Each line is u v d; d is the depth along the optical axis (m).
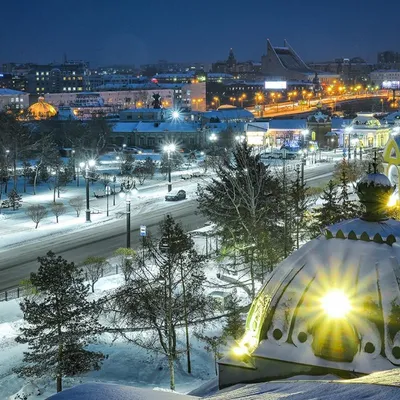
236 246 40.16
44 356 27.94
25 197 87.69
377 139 146.25
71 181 101.56
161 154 128.12
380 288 8.48
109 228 66.44
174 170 109.75
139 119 159.38
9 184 98.69
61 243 60.47
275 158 112.44
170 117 155.12
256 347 9.08
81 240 61.47
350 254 9.00
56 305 28.30
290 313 8.92
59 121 153.50
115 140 150.25
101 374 30.16
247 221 38.53
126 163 105.88
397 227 9.38
